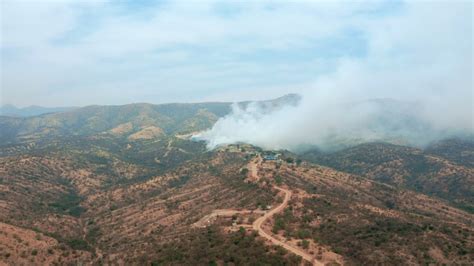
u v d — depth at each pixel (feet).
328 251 635.66
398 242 654.94
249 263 574.15
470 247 630.33
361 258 617.62
